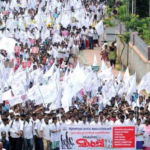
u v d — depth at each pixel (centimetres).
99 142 4038
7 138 4081
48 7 7869
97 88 4722
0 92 4591
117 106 4478
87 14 7888
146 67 5869
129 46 6675
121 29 7156
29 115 4178
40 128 4156
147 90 4588
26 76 4909
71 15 7700
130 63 6638
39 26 7506
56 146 4175
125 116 4228
